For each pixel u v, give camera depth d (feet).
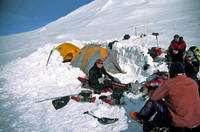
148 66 18.35
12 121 10.03
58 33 112.16
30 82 16.71
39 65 22.27
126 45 22.45
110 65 19.94
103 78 14.15
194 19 59.52
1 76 19.35
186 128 7.03
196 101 6.59
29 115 10.74
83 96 12.39
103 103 11.95
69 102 12.32
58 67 19.63
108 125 9.32
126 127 9.05
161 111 7.73
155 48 25.25
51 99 12.96
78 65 20.77
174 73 7.00
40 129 9.18
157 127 7.43
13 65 23.75
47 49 28.22
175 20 66.90
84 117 10.16
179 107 6.62
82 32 90.27
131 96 12.72
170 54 20.59
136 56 19.84
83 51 21.59
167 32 44.98
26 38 107.34
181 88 6.66
